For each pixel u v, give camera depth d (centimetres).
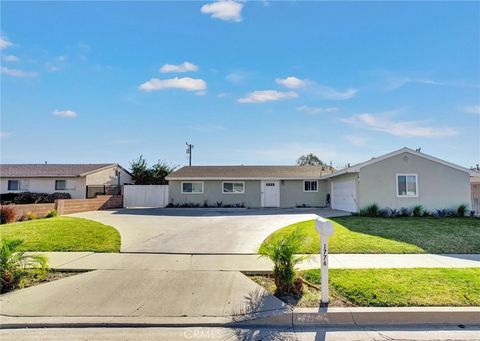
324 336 431
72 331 443
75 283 623
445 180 1839
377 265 729
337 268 700
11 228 1198
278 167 2995
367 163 1828
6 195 2647
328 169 2875
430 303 500
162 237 1107
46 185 2833
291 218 1716
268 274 686
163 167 3544
